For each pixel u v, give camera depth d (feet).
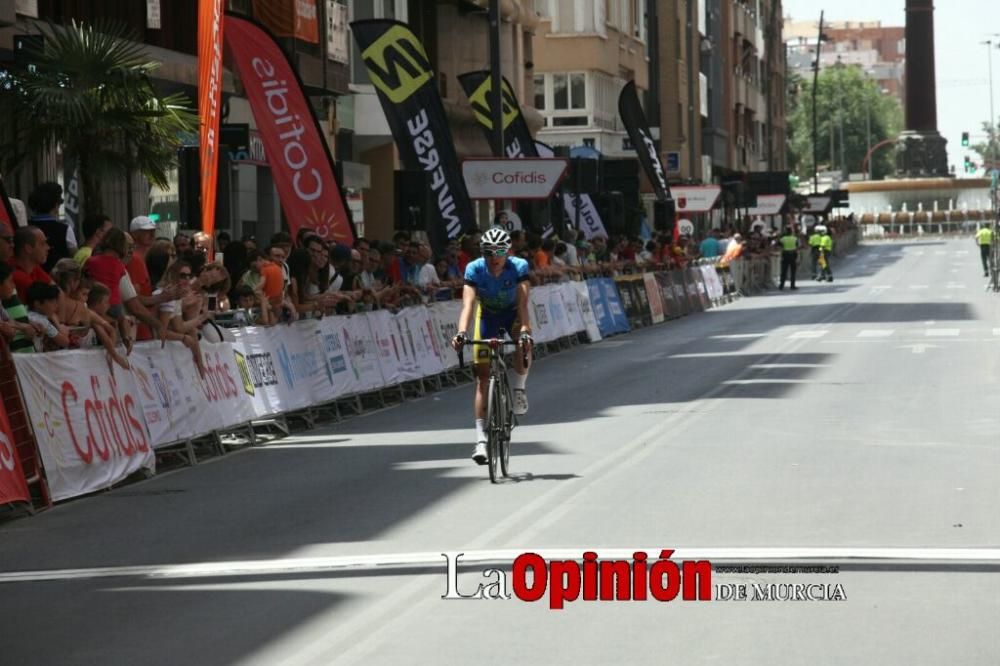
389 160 182.09
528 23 242.99
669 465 62.95
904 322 158.61
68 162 95.91
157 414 69.51
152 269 78.38
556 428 78.13
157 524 54.80
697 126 379.96
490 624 36.76
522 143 161.79
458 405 96.84
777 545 45.42
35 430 59.21
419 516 52.90
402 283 105.81
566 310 144.15
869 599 38.47
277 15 139.95
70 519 57.16
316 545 48.44
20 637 37.86
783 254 264.72
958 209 652.48
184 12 129.39
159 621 38.78
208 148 89.04
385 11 178.91
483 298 62.95
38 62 85.25
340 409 94.27
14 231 73.51
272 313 84.89
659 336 156.04
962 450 65.77
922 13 647.56
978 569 41.86
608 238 179.22
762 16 554.46
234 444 79.10
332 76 152.15
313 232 95.20
